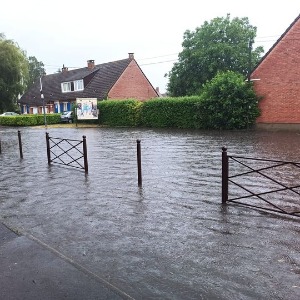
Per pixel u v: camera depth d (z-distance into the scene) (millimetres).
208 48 37375
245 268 3611
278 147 13195
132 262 3838
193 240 4391
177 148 13766
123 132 23141
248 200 6145
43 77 55188
